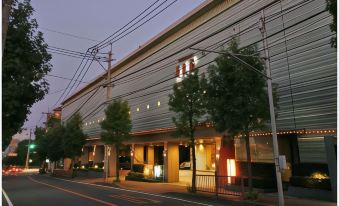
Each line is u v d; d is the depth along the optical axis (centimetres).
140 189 2489
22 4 912
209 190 2094
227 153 2375
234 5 2442
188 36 2947
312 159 1820
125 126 3141
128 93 4016
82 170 4719
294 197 1780
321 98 1786
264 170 2122
